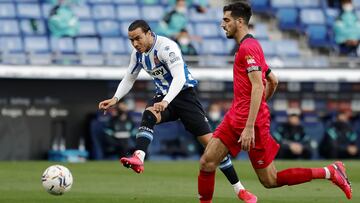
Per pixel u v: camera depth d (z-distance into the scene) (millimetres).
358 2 89000
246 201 32031
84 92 71812
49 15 80562
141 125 33156
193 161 71000
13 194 38469
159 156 73312
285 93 75688
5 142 69500
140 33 33594
